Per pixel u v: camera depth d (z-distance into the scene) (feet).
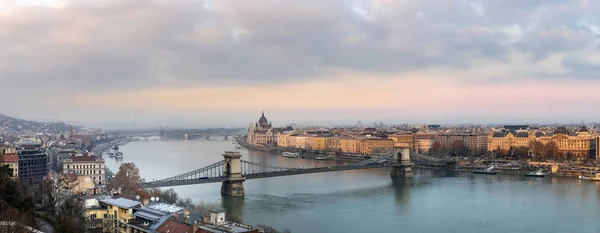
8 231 590.14
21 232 602.44
